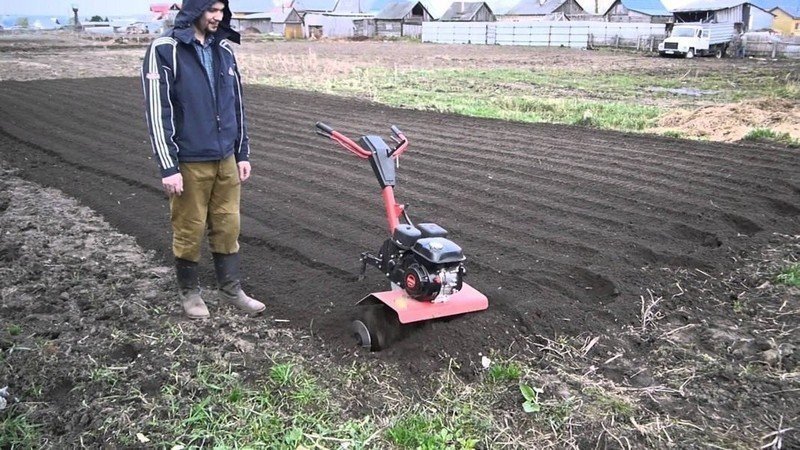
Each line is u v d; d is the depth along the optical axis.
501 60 31.41
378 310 3.96
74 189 7.39
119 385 3.52
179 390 3.47
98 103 13.46
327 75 21.59
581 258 5.34
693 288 4.90
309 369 3.76
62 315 4.32
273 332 4.21
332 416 3.32
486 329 4.10
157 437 3.12
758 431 3.31
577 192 7.18
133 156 8.83
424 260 3.75
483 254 5.41
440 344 3.95
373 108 13.64
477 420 3.32
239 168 4.49
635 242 5.63
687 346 4.12
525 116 12.98
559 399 3.51
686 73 24.25
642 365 3.91
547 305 4.44
